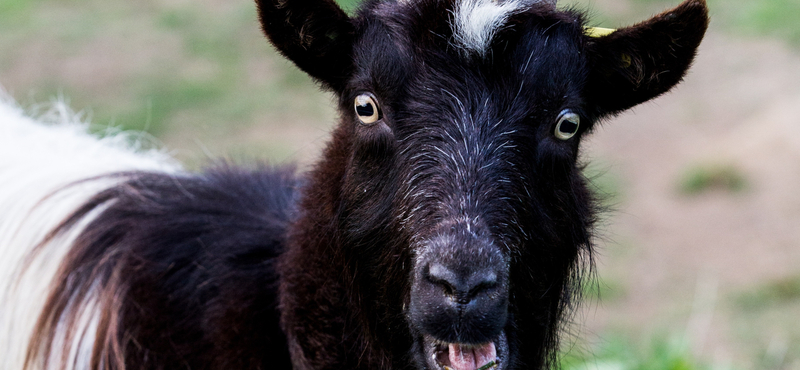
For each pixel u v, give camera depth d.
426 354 5.68
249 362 6.25
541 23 5.57
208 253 6.66
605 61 5.79
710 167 17.20
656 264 14.62
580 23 5.83
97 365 6.66
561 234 5.80
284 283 6.12
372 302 5.90
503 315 5.04
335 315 6.03
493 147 5.25
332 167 6.09
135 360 6.54
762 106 19.53
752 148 17.77
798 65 21.34
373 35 5.60
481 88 5.32
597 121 6.35
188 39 22.48
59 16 23.42
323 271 5.99
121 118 18.30
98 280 6.87
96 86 19.86
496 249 4.97
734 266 14.33
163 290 6.60
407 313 5.54
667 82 5.86
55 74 20.22
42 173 7.66
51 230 7.20
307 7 5.75
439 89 5.33
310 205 6.18
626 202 16.61
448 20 5.38
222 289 6.45
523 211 5.34
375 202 5.62
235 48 22.22
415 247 5.15
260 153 17.38
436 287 4.97
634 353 10.27
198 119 18.86
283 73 21.20
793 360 11.63
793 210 15.64
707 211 16.09
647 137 19.23
